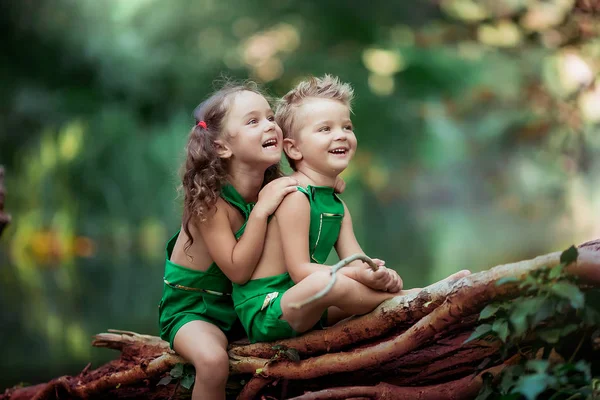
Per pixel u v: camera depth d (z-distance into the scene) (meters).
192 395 3.26
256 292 3.25
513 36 11.65
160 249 18.22
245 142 3.32
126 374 3.57
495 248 14.35
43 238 17.44
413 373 3.06
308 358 3.18
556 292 2.50
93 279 12.44
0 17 20.69
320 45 27.66
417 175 28.44
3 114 20.23
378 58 26.70
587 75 10.38
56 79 21.75
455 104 17.17
